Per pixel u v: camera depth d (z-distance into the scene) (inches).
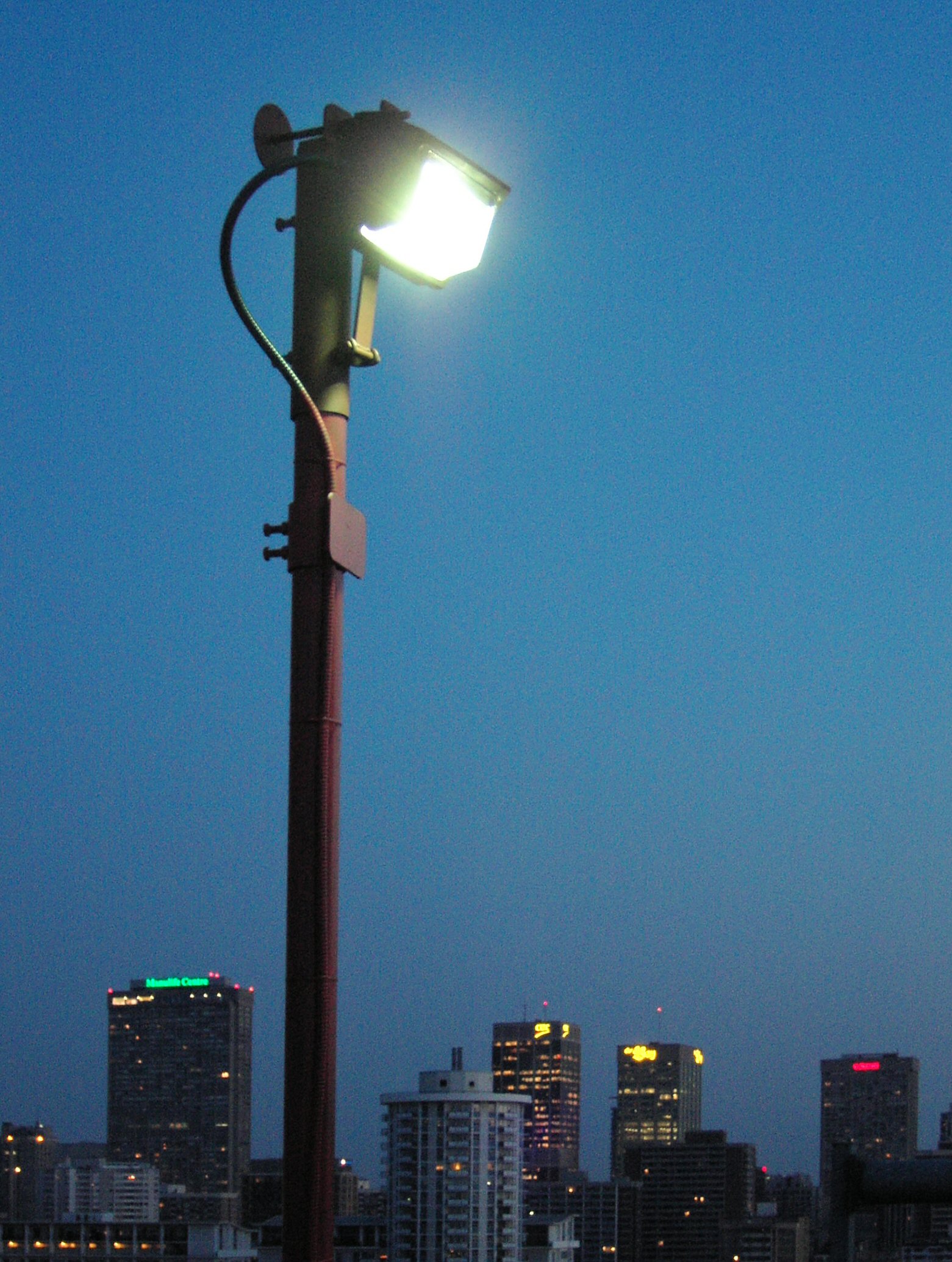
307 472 484.7
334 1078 454.0
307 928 458.3
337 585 480.4
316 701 470.9
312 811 464.8
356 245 501.0
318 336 498.3
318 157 478.0
